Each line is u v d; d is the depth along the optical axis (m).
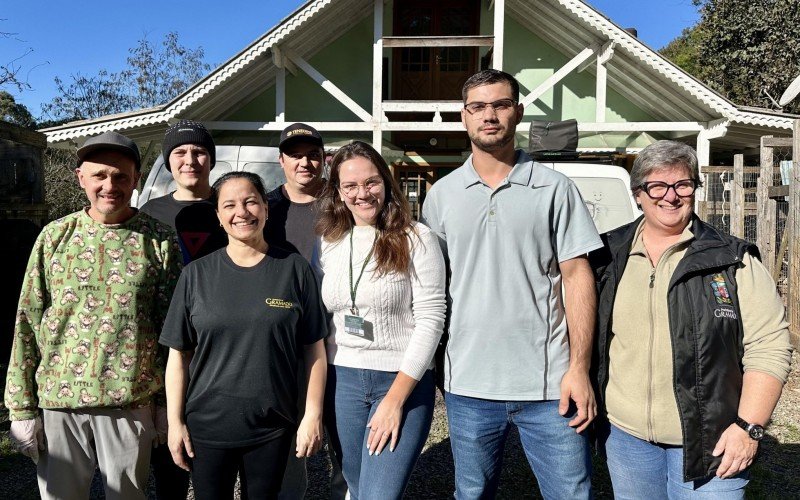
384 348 2.23
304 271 2.29
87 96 22.53
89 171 2.27
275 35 9.17
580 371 2.11
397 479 2.15
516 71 11.38
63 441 2.31
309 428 2.21
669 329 1.94
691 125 9.73
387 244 2.20
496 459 2.31
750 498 3.33
